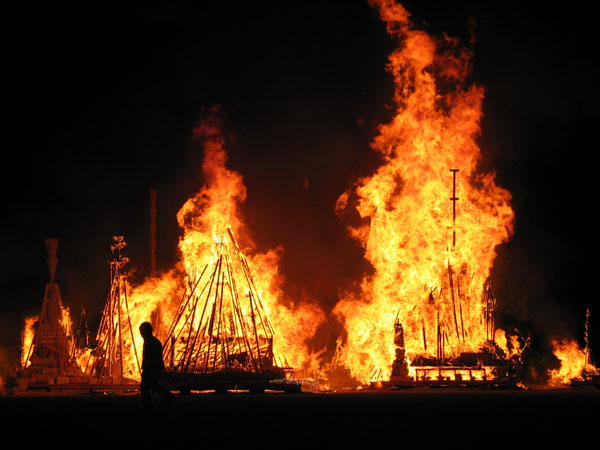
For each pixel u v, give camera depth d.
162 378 30.62
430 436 11.38
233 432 12.21
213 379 30.45
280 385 30.27
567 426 12.91
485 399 22.97
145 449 9.99
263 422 14.13
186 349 31.52
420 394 27.83
